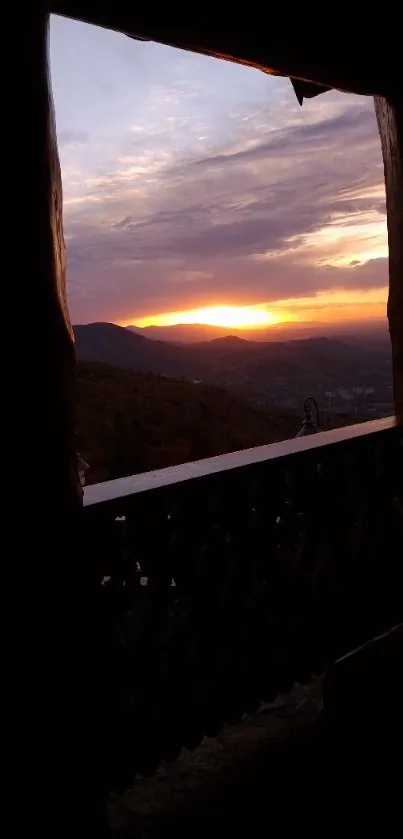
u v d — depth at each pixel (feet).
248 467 9.59
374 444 11.89
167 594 8.66
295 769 9.20
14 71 6.45
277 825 8.12
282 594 10.26
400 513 12.59
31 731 6.94
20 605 6.82
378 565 12.01
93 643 7.63
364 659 7.41
